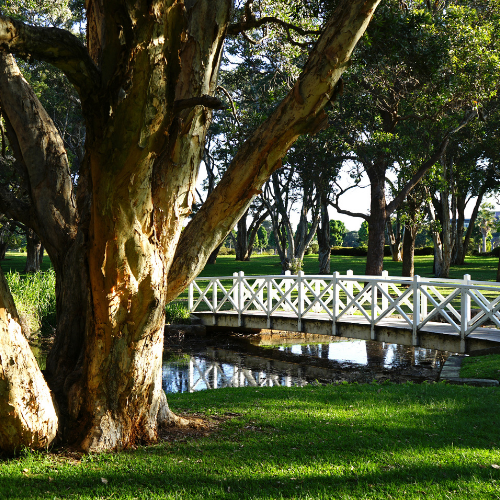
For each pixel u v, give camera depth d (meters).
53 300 16.53
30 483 3.78
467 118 20.55
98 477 3.91
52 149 5.15
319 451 4.55
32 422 4.19
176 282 4.75
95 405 4.45
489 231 77.94
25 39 3.17
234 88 24.33
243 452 4.50
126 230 3.86
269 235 95.25
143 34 3.29
